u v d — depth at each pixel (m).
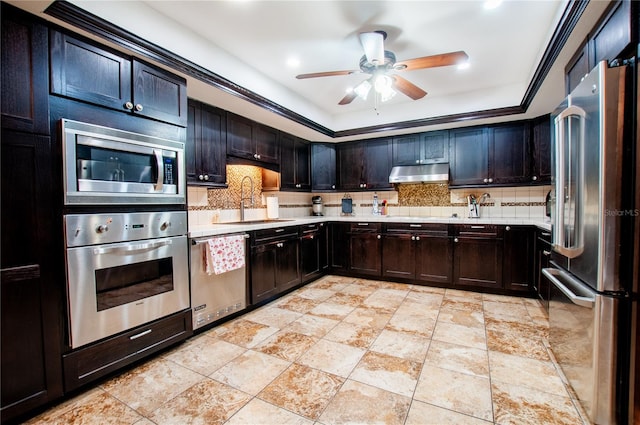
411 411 1.56
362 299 3.36
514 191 3.92
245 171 3.77
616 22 1.46
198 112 2.81
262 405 1.62
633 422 1.40
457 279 3.68
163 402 1.65
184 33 2.22
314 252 4.12
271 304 3.22
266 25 2.22
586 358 1.53
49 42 1.61
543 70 2.36
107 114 1.85
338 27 2.25
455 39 2.42
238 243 2.75
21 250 1.51
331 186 4.79
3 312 1.46
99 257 1.78
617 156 1.39
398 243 4.01
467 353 2.14
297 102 3.61
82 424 1.50
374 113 4.20
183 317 2.29
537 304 3.15
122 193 1.88
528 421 1.48
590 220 1.51
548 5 2.00
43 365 1.58
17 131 1.50
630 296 1.38
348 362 2.04
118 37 1.82
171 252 2.19
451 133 4.00
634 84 1.36
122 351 1.91
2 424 1.46
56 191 1.63
